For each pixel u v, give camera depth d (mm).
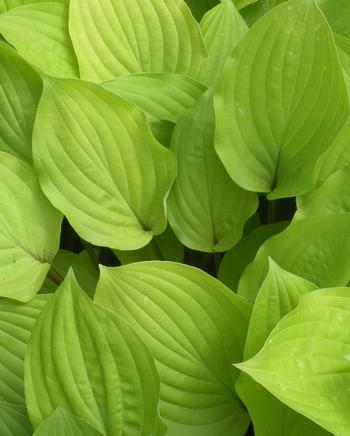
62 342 861
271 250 939
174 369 895
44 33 1045
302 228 932
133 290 892
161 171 958
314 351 838
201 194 979
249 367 817
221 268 996
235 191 981
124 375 861
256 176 978
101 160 954
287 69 960
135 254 1016
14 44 1030
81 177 948
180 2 1051
